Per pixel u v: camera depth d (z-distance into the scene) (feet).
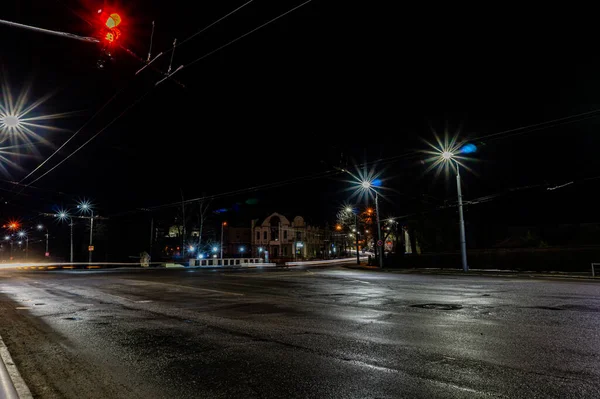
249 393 14.34
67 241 225.35
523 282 58.03
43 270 126.21
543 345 19.74
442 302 36.52
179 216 185.98
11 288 57.93
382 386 14.69
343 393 14.10
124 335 24.70
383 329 24.76
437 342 20.98
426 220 127.95
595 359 17.28
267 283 63.67
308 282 65.36
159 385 15.52
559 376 15.23
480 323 25.73
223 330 25.70
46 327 27.68
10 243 267.18
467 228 122.21
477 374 15.71
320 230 322.96
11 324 28.99
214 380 15.87
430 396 13.62
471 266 98.63
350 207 181.47
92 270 123.85
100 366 18.28
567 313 28.58
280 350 20.26
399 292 46.65
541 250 83.35
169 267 145.59
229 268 140.77
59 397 14.62
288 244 277.23
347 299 40.88
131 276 84.94
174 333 25.04
